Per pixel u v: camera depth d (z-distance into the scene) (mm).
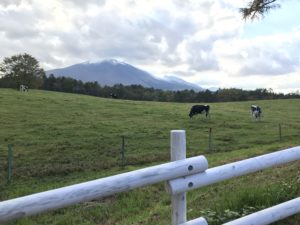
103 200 13148
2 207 3061
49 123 34406
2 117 36250
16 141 27172
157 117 40844
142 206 12328
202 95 108562
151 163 22328
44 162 21922
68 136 29469
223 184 11164
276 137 31844
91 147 26141
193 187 4215
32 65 89500
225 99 105188
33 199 3197
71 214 11898
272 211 5086
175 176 4059
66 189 3381
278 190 6523
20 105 44156
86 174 19531
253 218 4891
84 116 39438
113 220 11148
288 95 101312
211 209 6324
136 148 26266
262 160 4895
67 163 21766
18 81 88000
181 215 4238
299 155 5277
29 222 11250
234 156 21938
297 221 5492
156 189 14141
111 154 24250
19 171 19516
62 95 60969
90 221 11328
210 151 26234
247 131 34500
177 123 37594
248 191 6602
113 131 31922
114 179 3662
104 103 51344
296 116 48125
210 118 41656
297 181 6941
